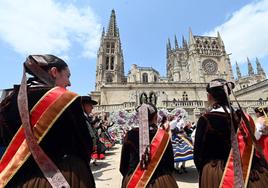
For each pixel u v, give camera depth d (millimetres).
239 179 2781
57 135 2156
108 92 43531
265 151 5547
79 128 2289
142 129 3873
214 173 3025
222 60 76562
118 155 15062
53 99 2217
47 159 2043
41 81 2445
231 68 75562
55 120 2143
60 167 2117
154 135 3936
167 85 45812
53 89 2301
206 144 3186
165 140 3912
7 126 2203
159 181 3576
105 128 17328
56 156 2146
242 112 3160
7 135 2209
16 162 2025
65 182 2010
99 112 34531
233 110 3182
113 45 86312
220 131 3084
